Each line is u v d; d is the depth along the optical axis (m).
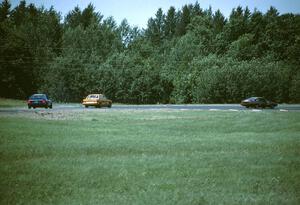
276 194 8.09
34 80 86.56
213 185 8.77
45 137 16.88
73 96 79.81
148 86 78.94
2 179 9.20
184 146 14.97
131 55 93.31
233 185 8.80
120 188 8.48
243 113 35.53
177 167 10.76
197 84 74.31
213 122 25.73
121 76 79.19
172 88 81.31
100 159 11.96
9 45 81.75
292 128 22.56
